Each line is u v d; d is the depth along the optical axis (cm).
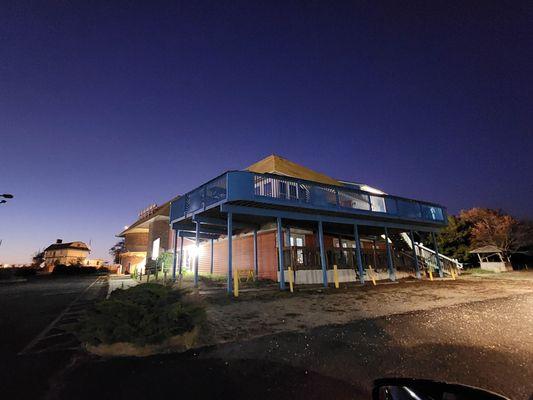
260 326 647
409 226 1872
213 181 1287
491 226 3028
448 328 632
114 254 6206
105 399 331
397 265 1961
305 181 1348
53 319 781
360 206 1922
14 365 433
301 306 877
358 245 1540
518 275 2088
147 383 375
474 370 415
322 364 439
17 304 1080
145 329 492
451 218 3231
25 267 3722
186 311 532
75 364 438
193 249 2480
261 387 366
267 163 1905
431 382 185
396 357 466
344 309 833
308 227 1722
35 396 337
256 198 1168
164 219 2939
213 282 1559
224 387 366
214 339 556
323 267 1355
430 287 1359
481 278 1867
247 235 1852
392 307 862
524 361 445
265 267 1652
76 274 3825
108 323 489
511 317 730
